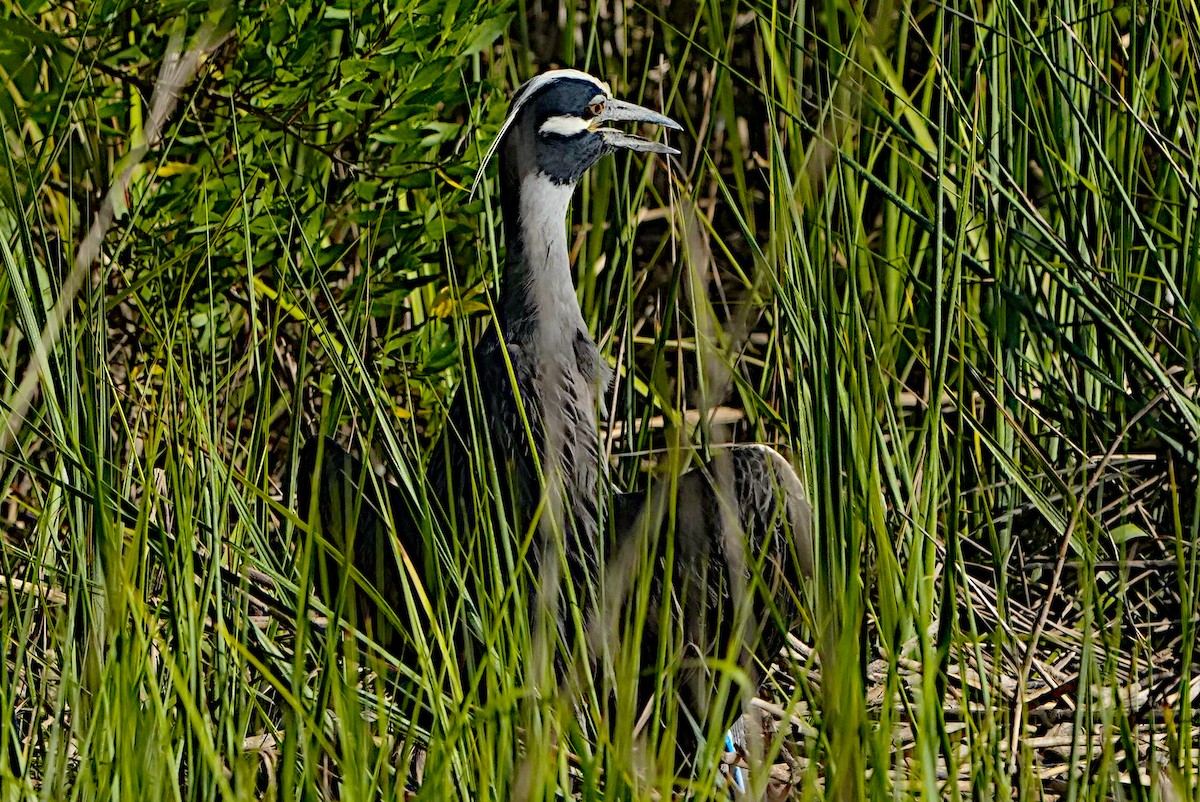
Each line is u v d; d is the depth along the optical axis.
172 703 6.61
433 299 10.93
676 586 7.41
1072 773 6.21
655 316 11.02
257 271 10.25
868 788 6.09
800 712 7.98
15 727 6.87
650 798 5.99
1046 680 7.96
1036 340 10.04
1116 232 9.72
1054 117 10.11
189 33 9.56
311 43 9.62
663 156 11.75
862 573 7.29
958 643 6.41
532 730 6.13
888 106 10.11
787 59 8.49
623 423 9.68
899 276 10.07
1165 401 9.36
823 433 6.69
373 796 5.81
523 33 10.06
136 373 9.58
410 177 10.13
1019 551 9.32
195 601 6.91
